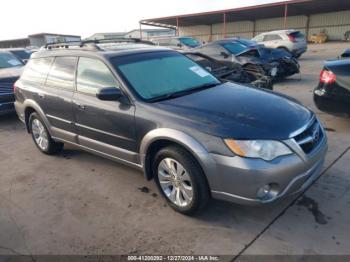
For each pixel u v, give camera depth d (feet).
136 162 11.46
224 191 9.16
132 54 12.73
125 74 11.66
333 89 15.90
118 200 11.71
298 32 55.47
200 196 9.70
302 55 60.85
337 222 9.58
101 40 15.71
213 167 9.00
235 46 32.24
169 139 9.82
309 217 9.89
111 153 12.35
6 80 22.66
